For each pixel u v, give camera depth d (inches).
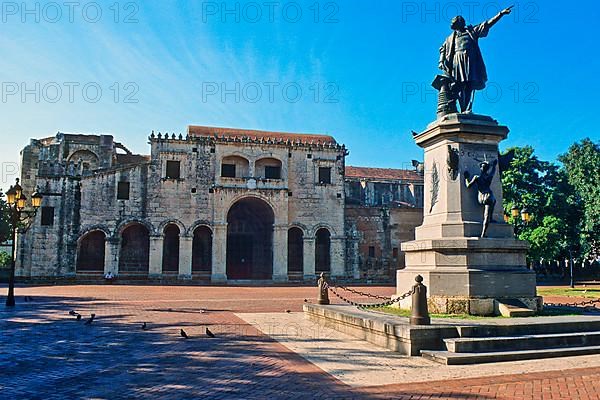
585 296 1254.9
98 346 525.7
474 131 645.9
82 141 2391.7
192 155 2155.5
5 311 845.8
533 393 351.6
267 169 2250.2
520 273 607.2
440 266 614.2
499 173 660.7
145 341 559.8
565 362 453.1
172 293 1406.3
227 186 2155.5
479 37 709.3
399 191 2677.2
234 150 2196.1
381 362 455.2
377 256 2319.1
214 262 2107.5
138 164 2097.7
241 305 1038.4
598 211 1923.0
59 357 467.8
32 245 1987.0
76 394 346.6
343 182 2292.1
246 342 558.6
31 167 2487.7
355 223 2304.4
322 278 780.0
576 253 2119.8
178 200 2121.1
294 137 2399.1
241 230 2298.2
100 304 1005.8
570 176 2164.1
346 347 528.7
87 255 2063.2
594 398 338.6
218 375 405.4
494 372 416.2
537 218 2025.1
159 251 2075.5
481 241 608.1
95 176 2053.4
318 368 432.5
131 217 2069.4
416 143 716.0
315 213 2241.6
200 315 828.0
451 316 566.6
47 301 1059.9
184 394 350.0
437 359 454.0
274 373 413.7
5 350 497.7
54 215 2001.7
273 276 2149.4
